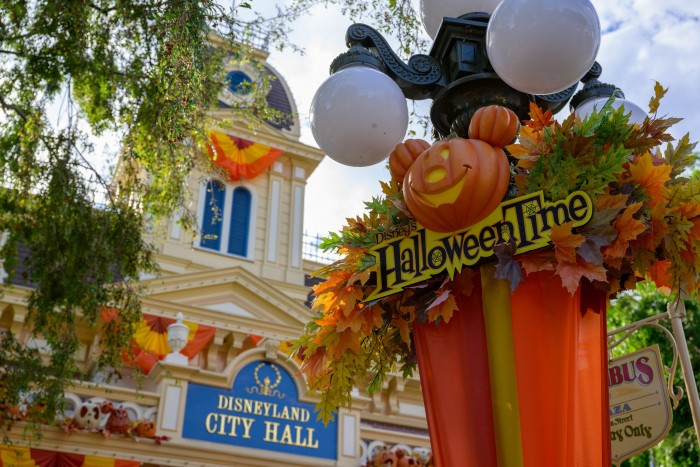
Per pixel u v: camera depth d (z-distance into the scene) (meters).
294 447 15.84
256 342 20.03
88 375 15.73
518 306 2.79
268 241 25.30
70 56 10.69
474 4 3.88
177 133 8.25
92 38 10.87
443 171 2.86
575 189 2.79
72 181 10.77
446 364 2.91
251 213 25.50
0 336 12.41
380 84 3.49
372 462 15.87
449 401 2.86
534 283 2.80
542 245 2.72
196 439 15.00
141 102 10.69
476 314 2.92
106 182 11.53
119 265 12.17
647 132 2.97
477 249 2.86
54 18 10.56
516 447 2.67
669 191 2.83
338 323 3.06
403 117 3.57
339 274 3.13
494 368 2.79
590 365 2.77
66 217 10.73
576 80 3.20
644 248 2.80
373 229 3.17
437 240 2.97
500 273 2.71
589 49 3.08
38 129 10.78
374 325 3.16
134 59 10.89
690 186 2.82
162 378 15.30
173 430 14.83
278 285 24.27
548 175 2.83
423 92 3.79
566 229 2.66
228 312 21.05
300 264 25.41
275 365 16.53
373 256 3.10
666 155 3.04
